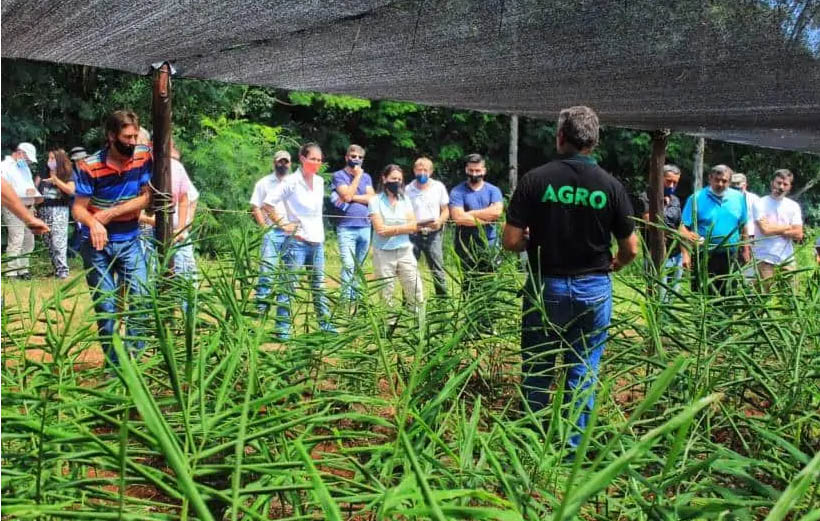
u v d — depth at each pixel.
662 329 2.93
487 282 3.96
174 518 1.29
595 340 3.57
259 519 1.32
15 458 1.51
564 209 3.48
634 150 21.75
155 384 2.76
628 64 4.13
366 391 3.13
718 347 2.38
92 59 4.56
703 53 3.80
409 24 3.63
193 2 3.42
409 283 5.96
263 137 16.97
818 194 20.12
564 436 1.79
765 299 3.01
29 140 14.55
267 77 5.00
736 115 5.63
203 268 3.31
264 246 4.88
